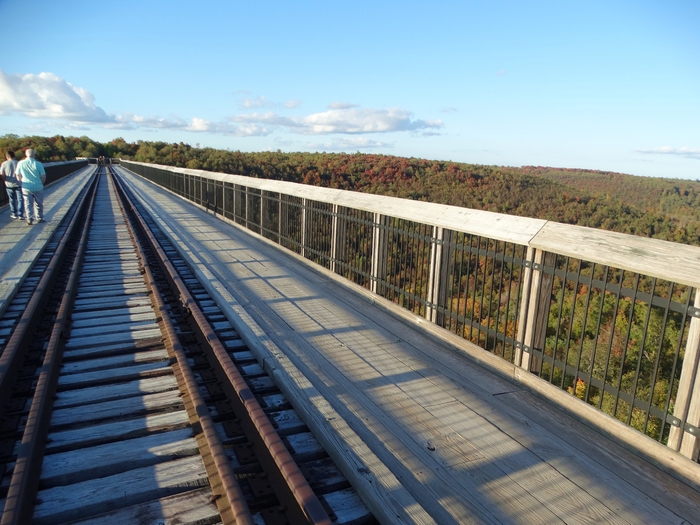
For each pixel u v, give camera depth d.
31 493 2.72
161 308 5.90
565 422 3.71
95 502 2.74
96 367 4.59
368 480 2.84
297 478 2.61
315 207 9.01
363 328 5.71
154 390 4.16
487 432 3.56
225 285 7.40
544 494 2.90
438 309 5.38
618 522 2.69
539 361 4.22
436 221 5.27
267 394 4.14
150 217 17.23
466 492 2.90
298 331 5.54
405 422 3.67
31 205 13.16
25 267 8.27
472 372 4.57
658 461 3.15
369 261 7.08
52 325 5.68
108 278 8.11
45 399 3.65
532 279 4.11
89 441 3.36
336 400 3.98
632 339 14.70
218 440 3.03
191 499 2.78
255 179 12.80
